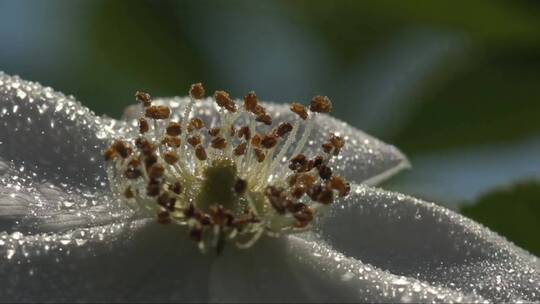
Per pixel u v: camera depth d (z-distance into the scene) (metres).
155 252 0.14
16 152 0.14
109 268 0.13
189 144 0.14
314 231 0.14
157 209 0.14
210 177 0.14
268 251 0.14
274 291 0.13
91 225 0.14
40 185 0.14
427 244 0.14
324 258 0.14
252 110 0.14
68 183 0.14
